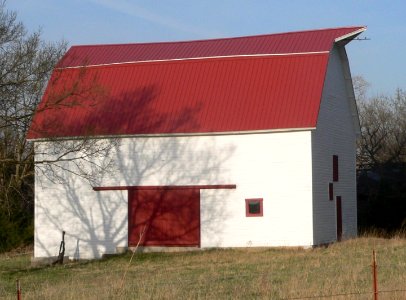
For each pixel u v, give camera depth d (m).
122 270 30.16
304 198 34.12
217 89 36.69
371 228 46.66
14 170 44.00
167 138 36.06
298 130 34.16
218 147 35.41
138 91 37.81
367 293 18.98
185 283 23.92
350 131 41.66
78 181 37.03
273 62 36.78
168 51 40.41
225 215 35.09
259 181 34.75
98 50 41.50
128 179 36.44
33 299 20.73
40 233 37.38
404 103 68.44
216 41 41.03
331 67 38.09
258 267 28.28
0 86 33.12
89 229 36.78
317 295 19.05
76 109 37.41
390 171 54.47
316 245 34.50
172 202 35.81
